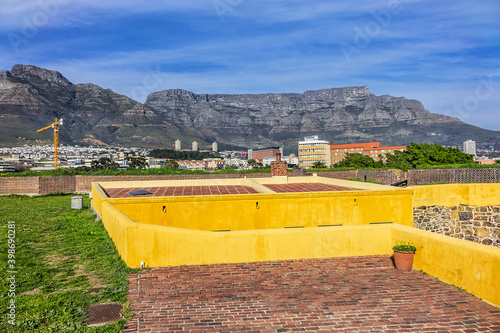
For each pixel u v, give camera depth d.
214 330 7.22
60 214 23.72
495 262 8.66
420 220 19.28
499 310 8.35
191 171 42.75
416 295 9.25
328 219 16.44
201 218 15.74
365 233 12.52
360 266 11.47
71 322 7.49
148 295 9.06
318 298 8.99
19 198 34.38
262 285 9.84
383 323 7.62
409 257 11.08
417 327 7.45
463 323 7.66
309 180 26.70
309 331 7.22
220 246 11.59
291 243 12.01
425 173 34.16
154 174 41.25
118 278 10.26
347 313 8.11
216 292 9.30
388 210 16.88
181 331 7.16
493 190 19.97
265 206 16.05
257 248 11.81
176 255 11.33
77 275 10.73
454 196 19.97
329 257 12.24
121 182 25.12
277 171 25.59
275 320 7.71
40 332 7.11
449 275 10.11
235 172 43.16
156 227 11.27
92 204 25.34
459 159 65.75
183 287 9.61
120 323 7.46
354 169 46.22
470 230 19.95
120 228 12.12
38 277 10.45
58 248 13.98
